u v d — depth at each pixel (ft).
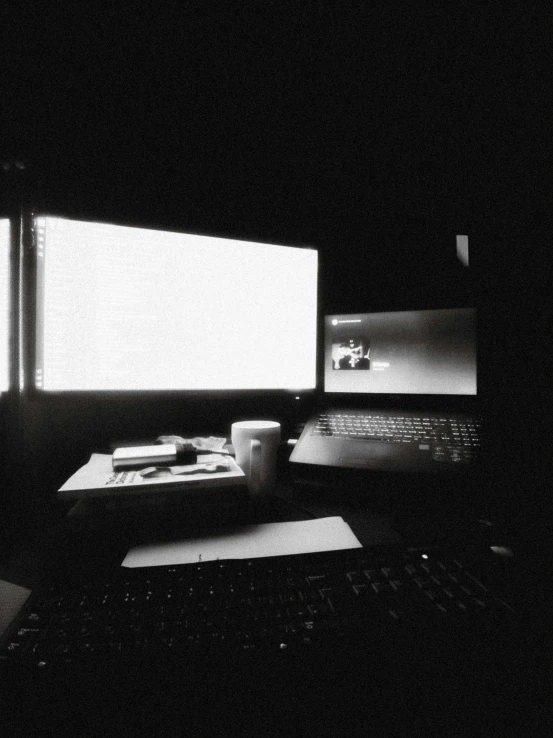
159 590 1.27
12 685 0.99
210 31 2.74
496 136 2.95
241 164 3.07
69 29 2.63
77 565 1.62
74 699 0.97
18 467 2.05
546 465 2.42
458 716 1.00
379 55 2.89
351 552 1.52
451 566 1.46
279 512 2.19
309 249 2.79
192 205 2.99
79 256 2.26
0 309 2.19
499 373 2.60
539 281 2.76
